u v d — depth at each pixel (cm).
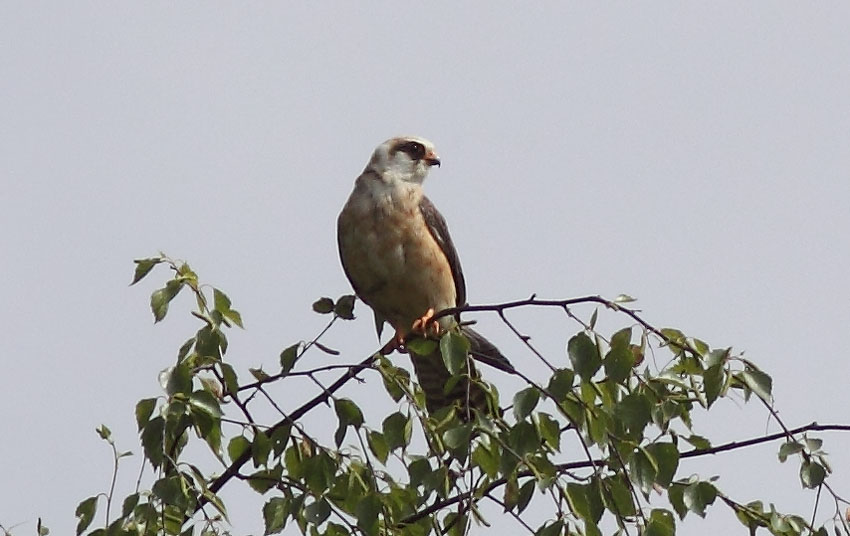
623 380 977
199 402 1022
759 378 1011
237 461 1123
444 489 1022
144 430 1008
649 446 989
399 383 1092
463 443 992
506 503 962
